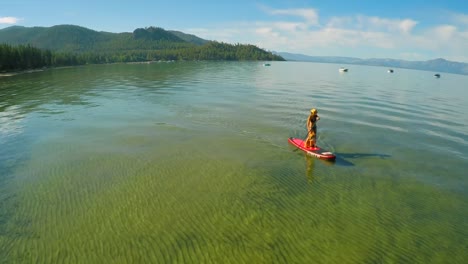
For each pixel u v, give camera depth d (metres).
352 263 11.98
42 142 25.84
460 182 19.98
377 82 90.25
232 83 73.94
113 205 15.75
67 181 18.44
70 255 12.11
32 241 12.91
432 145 27.58
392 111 42.44
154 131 29.28
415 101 53.28
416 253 12.74
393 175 20.73
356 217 15.30
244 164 21.52
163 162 21.47
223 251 12.44
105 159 21.92
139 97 49.84
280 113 38.47
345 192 17.98
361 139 28.56
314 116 23.92
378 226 14.59
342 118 36.84
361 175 20.53
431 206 16.77
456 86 90.50
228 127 31.31
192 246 12.70
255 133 29.38
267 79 87.88
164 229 13.80
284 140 27.44
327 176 20.16
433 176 20.83
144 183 18.23
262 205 16.06
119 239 13.08
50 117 35.28
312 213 15.49
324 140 27.92
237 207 15.78
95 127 30.64
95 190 17.33
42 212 15.10
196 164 21.23
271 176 19.70
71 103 44.25
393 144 27.45
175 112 38.09
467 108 48.19
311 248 12.77
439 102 53.50
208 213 15.14
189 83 72.69
